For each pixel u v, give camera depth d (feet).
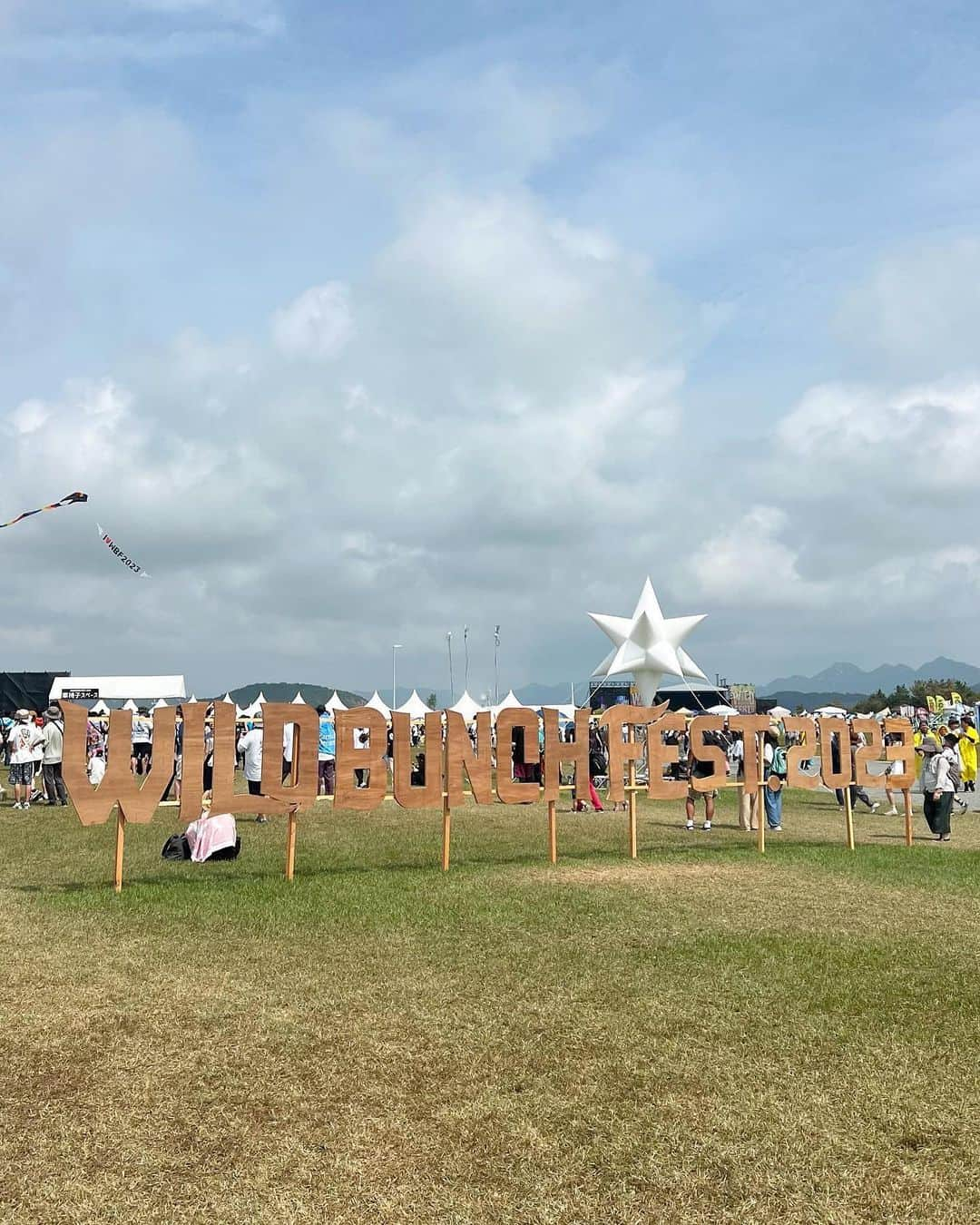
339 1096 19.71
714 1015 24.56
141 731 115.55
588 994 26.32
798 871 47.39
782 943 31.99
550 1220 15.26
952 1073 20.86
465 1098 19.62
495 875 45.60
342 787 46.09
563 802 84.53
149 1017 24.35
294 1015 24.50
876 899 39.83
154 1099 19.57
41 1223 15.08
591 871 47.14
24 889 41.16
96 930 33.60
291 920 35.22
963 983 27.45
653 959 29.84
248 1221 15.21
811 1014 24.66
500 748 49.98
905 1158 17.19
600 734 96.37
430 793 47.70
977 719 105.09
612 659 115.44
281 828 63.67
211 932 33.37
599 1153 17.34
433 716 48.06
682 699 210.79
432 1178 16.53
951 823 70.54
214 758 44.39
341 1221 15.24
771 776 56.70
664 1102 19.43
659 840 59.98
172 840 50.52
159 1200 15.80
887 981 27.61
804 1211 15.49
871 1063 21.45
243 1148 17.53
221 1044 22.57
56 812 73.10
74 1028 23.56
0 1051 22.11
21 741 77.51
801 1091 19.95
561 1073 20.84
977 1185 16.28
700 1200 15.85
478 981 27.50
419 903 38.37
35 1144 17.61
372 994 26.30
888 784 58.75
